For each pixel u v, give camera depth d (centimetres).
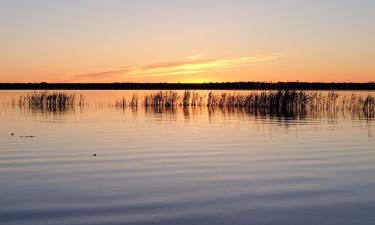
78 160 1641
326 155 1764
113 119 3431
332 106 4931
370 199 1120
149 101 5400
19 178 1338
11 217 970
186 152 1831
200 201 1099
